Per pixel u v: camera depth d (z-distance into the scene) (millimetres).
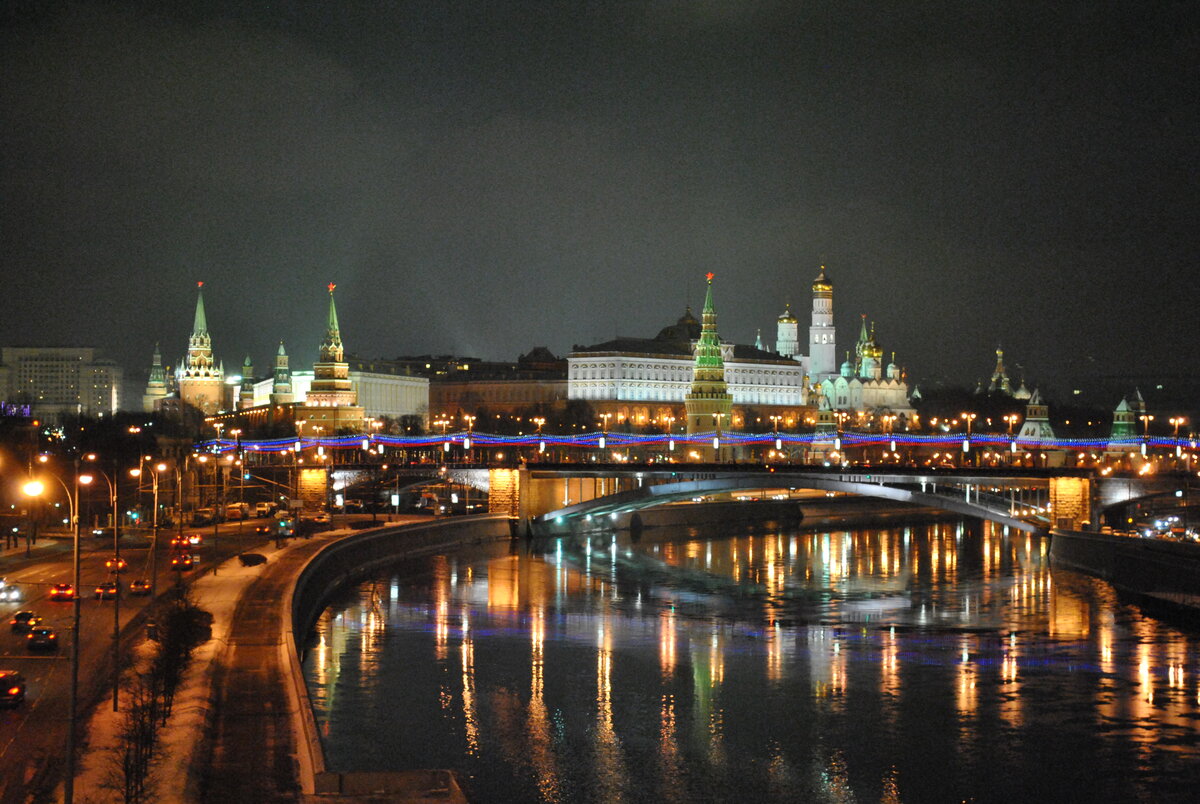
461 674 151000
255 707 108812
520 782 113875
